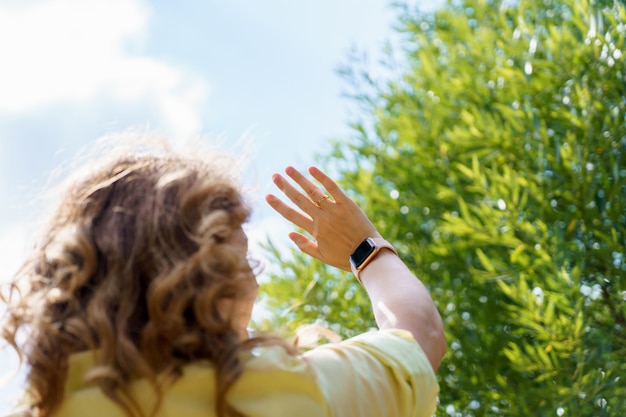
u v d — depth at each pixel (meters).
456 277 4.10
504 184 3.52
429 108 4.52
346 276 4.04
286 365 0.97
